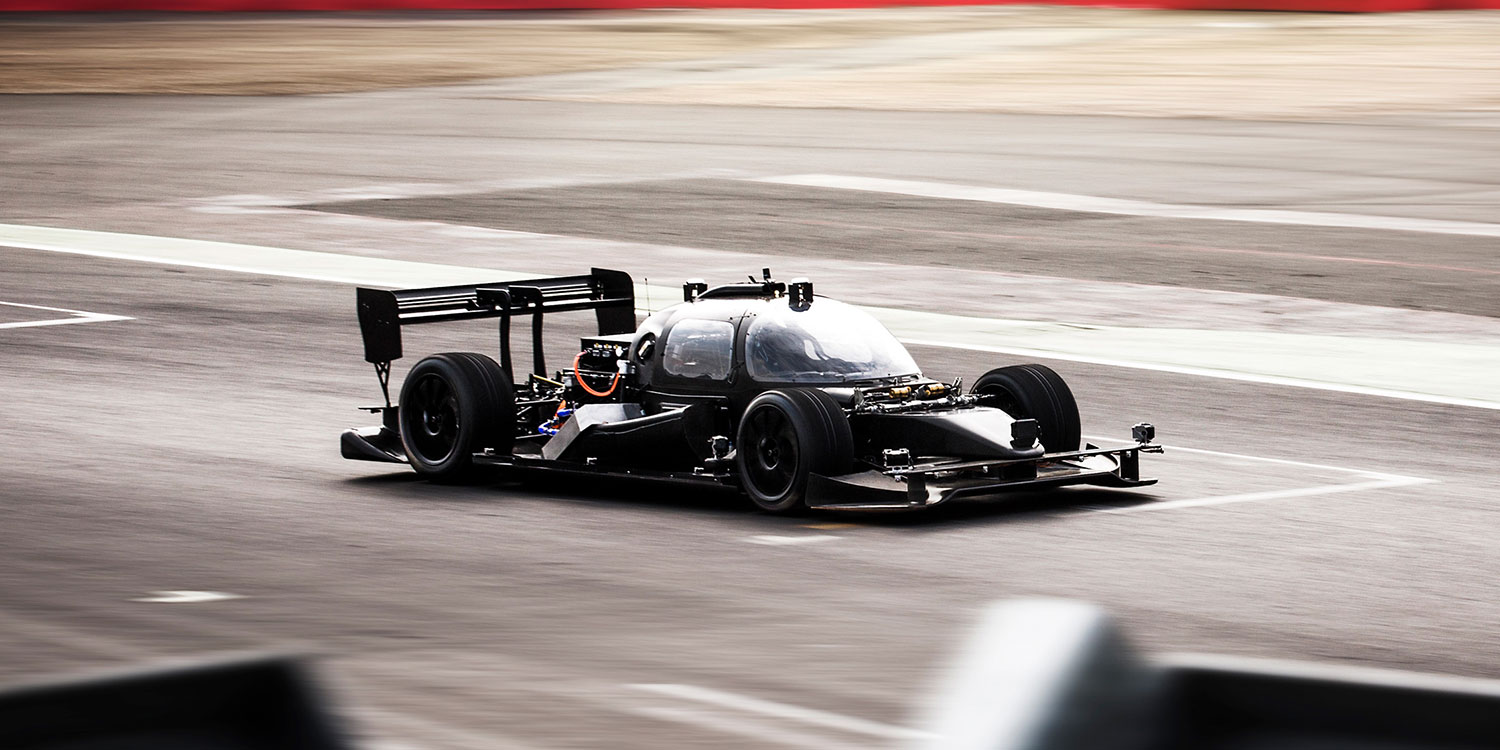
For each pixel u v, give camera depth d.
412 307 20.20
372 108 74.75
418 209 47.50
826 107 74.38
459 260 39.16
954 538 16.27
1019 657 3.39
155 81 85.38
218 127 67.69
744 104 75.69
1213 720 4.51
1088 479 17.86
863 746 10.01
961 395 18.31
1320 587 14.52
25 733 4.20
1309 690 4.42
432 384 19.30
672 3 132.75
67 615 13.12
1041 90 79.75
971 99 76.75
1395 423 23.27
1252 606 13.84
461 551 15.66
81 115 71.81
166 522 16.89
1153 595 14.16
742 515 17.30
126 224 44.88
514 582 14.41
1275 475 19.81
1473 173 53.97
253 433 22.25
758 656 12.05
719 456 17.61
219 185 52.59
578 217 45.88
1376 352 28.70
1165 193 50.72
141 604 13.50
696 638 12.55
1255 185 52.12
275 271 37.78
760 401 17.16
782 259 39.28
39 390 25.16
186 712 4.41
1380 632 13.08
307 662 4.62
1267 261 39.16
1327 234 43.16
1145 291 35.28
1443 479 19.69
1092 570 15.02
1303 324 31.53
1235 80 81.81
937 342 29.70
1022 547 15.90
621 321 21.94
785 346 17.81
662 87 82.75
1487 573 15.10
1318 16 113.12
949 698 3.35
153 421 22.94
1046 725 3.28
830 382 17.73
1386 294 34.78
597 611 13.39
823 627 12.91
